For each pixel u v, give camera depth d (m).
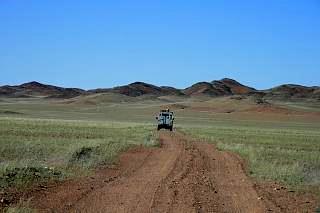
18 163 25.05
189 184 23.33
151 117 190.88
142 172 27.70
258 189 23.06
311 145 60.72
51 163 28.03
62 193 19.38
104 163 31.03
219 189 22.39
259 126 147.38
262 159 37.91
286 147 55.62
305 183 26.06
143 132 76.06
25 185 20.27
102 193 19.86
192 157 38.28
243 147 48.75
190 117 199.38
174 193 20.47
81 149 34.47
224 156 40.47
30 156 31.78
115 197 19.06
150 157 37.34
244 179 26.39
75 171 26.03
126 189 21.17
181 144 53.81
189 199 19.14
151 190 21.09
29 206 16.41
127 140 53.88
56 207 16.56
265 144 59.31
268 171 29.70
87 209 16.48
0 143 39.69
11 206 16.05
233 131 93.75
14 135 54.47
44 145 39.97
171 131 86.00
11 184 20.05
